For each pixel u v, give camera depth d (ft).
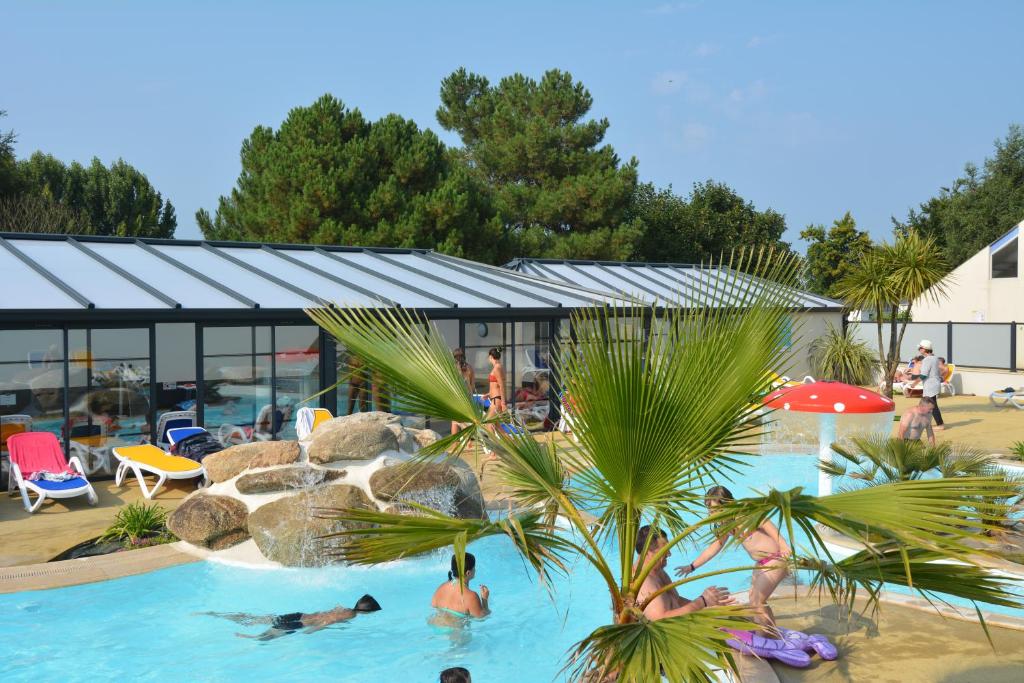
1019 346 92.84
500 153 144.15
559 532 36.81
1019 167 163.12
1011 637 22.81
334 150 110.11
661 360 14.57
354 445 35.96
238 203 128.98
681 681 11.78
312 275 61.46
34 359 45.29
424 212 111.75
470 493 37.01
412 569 33.60
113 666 24.21
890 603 25.58
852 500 13.39
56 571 31.22
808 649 21.59
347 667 24.31
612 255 133.80
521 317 62.49
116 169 156.25
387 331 17.54
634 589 15.97
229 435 52.19
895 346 66.33
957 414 73.15
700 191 166.50
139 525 35.76
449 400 17.39
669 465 14.94
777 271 15.96
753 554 21.72
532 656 25.27
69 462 44.29
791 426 40.75
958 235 164.14
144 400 48.88
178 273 55.72
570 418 15.49
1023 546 29.68
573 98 144.87
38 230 131.95
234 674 23.90
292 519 33.45
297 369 55.01
